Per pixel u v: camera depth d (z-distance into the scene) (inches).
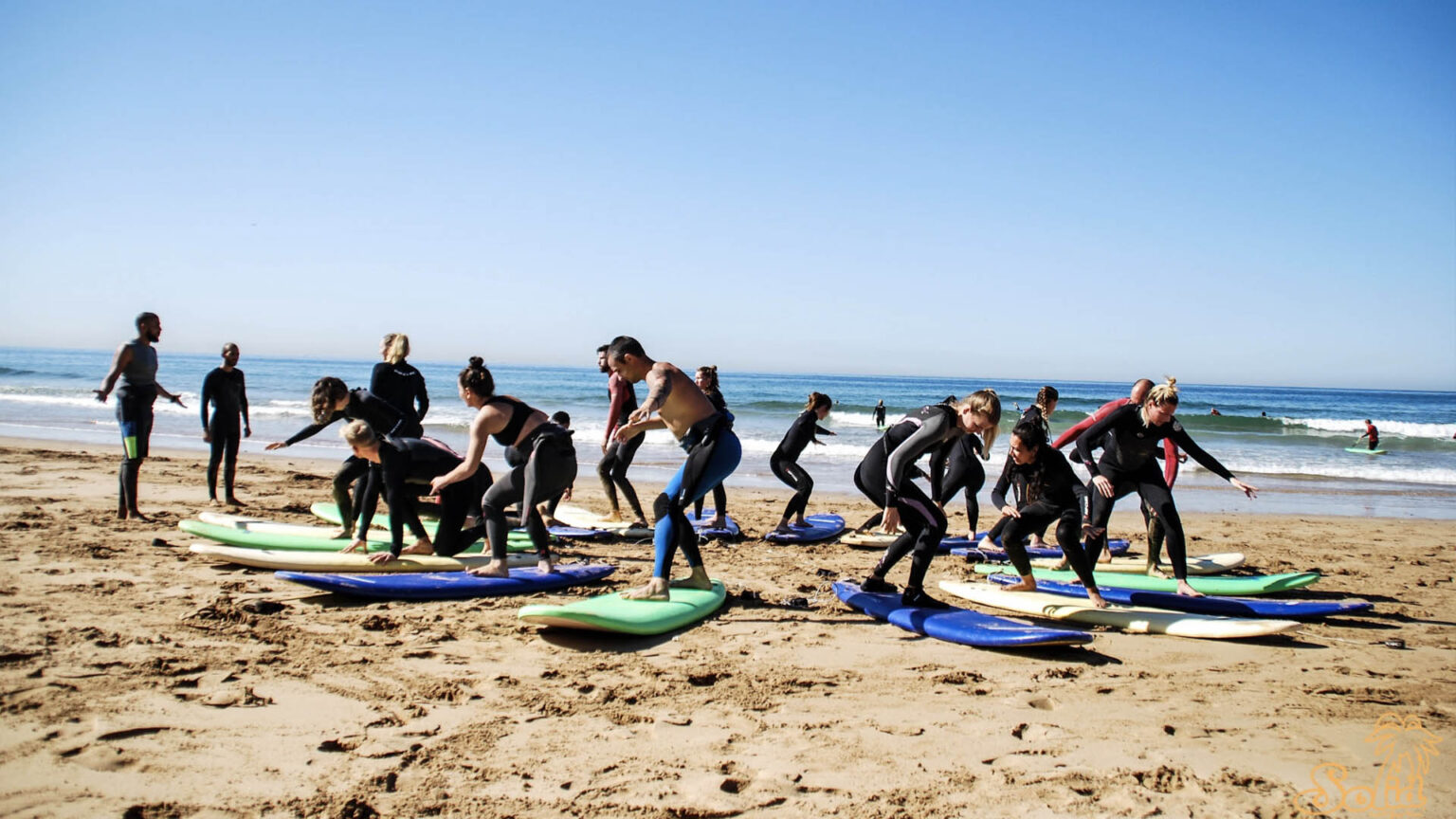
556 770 135.0
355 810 119.1
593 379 2778.1
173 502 375.9
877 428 1064.2
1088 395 2856.8
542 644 197.9
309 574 224.7
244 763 132.5
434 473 259.4
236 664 175.9
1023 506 249.4
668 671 182.4
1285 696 177.9
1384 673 194.9
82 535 297.0
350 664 179.5
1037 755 145.4
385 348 288.4
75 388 1464.1
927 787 132.6
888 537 342.3
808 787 131.6
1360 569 327.3
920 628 215.6
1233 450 878.4
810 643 206.1
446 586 233.1
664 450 725.9
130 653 178.7
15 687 157.1
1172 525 250.2
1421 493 578.6
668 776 133.8
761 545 340.5
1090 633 208.1
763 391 2332.7
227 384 360.8
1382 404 2465.6
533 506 250.2
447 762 136.3
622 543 328.8
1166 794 132.1
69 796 119.0
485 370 241.9
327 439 729.0
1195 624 220.2
